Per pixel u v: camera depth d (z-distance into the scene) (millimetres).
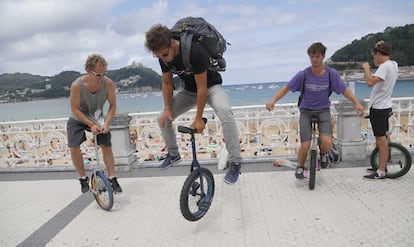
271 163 5223
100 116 4168
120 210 3771
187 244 2906
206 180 3311
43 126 5762
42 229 3404
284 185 4227
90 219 3582
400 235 2797
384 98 3949
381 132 4031
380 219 3113
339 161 5062
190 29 2945
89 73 3672
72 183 4961
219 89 3414
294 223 3156
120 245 2973
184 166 5371
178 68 3125
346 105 4914
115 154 5301
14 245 3088
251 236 2967
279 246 2762
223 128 3305
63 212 3844
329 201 3619
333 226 3043
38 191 4676
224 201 3826
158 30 2760
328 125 3941
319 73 3887
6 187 4945
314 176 3920
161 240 3010
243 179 4566
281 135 5391
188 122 5598
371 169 4496
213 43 3023
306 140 3990
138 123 5527
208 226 3227
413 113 5266
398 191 3768
